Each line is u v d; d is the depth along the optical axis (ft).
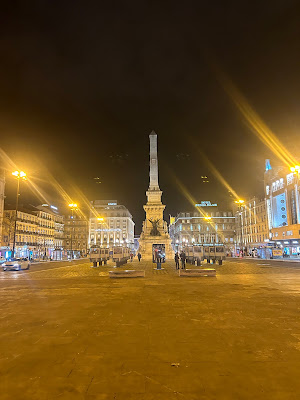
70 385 12.98
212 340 19.16
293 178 189.88
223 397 11.87
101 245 379.96
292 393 12.18
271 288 43.73
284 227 195.11
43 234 267.80
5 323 23.81
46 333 20.97
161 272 76.64
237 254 212.84
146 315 26.43
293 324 23.00
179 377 13.69
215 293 39.19
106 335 20.42
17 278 63.77
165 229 181.06
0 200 184.34
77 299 35.22
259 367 14.79
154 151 191.52
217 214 340.80
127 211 392.68
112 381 13.34
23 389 12.64
